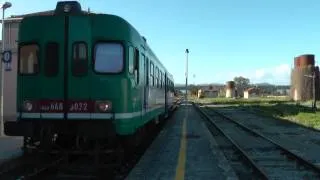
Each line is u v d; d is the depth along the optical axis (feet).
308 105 193.36
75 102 42.11
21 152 51.29
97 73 42.27
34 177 41.16
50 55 42.68
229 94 455.63
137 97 47.50
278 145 66.33
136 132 49.37
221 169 47.65
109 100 42.06
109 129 41.68
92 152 42.01
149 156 55.98
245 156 54.85
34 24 43.19
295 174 46.06
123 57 42.60
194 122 118.01
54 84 42.39
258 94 503.20
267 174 45.65
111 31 42.50
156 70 69.87
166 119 120.26
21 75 43.29
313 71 242.37
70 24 42.50
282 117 131.34
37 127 42.75
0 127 67.92
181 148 63.57
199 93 467.93
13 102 94.32
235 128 99.60
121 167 45.03
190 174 44.93
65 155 43.29
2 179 39.99
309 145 69.72
